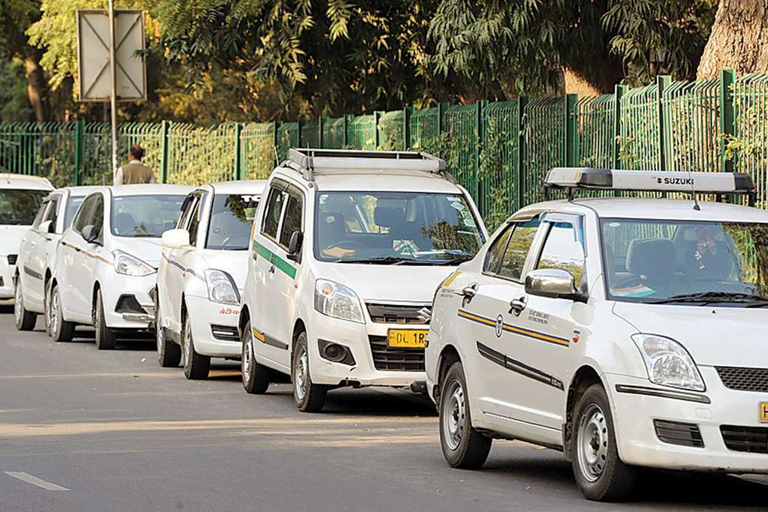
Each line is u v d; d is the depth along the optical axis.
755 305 18.62
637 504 18.12
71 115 107.44
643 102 36.34
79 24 55.88
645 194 35.19
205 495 18.69
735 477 21.12
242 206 34.44
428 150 49.16
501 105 44.41
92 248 40.25
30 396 29.61
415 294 26.86
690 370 17.02
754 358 17.03
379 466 21.41
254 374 30.61
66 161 71.62
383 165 30.95
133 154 52.75
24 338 43.53
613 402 17.39
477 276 21.88
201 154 67.44
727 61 37.53
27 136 72.31
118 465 21.12
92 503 18.09
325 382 26.94
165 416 26.86
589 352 17.86
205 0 56.25
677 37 46.94
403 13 59.47
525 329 19.59
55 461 21.47
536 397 19.30
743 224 19.84
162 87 98.38
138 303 38.62
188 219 35.75
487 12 45.03
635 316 17.86
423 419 27.28
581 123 39.78
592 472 18.19
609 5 46.50
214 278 32.56
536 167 42.31
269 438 24.20
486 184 45.34
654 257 19.12
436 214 29.34
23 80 121.00
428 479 20.25
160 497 18.55
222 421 26.30
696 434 16.86
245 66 64.25
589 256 19.20
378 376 26.56
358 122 55.38
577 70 50.81
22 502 18.14
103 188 41.88
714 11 50.38
